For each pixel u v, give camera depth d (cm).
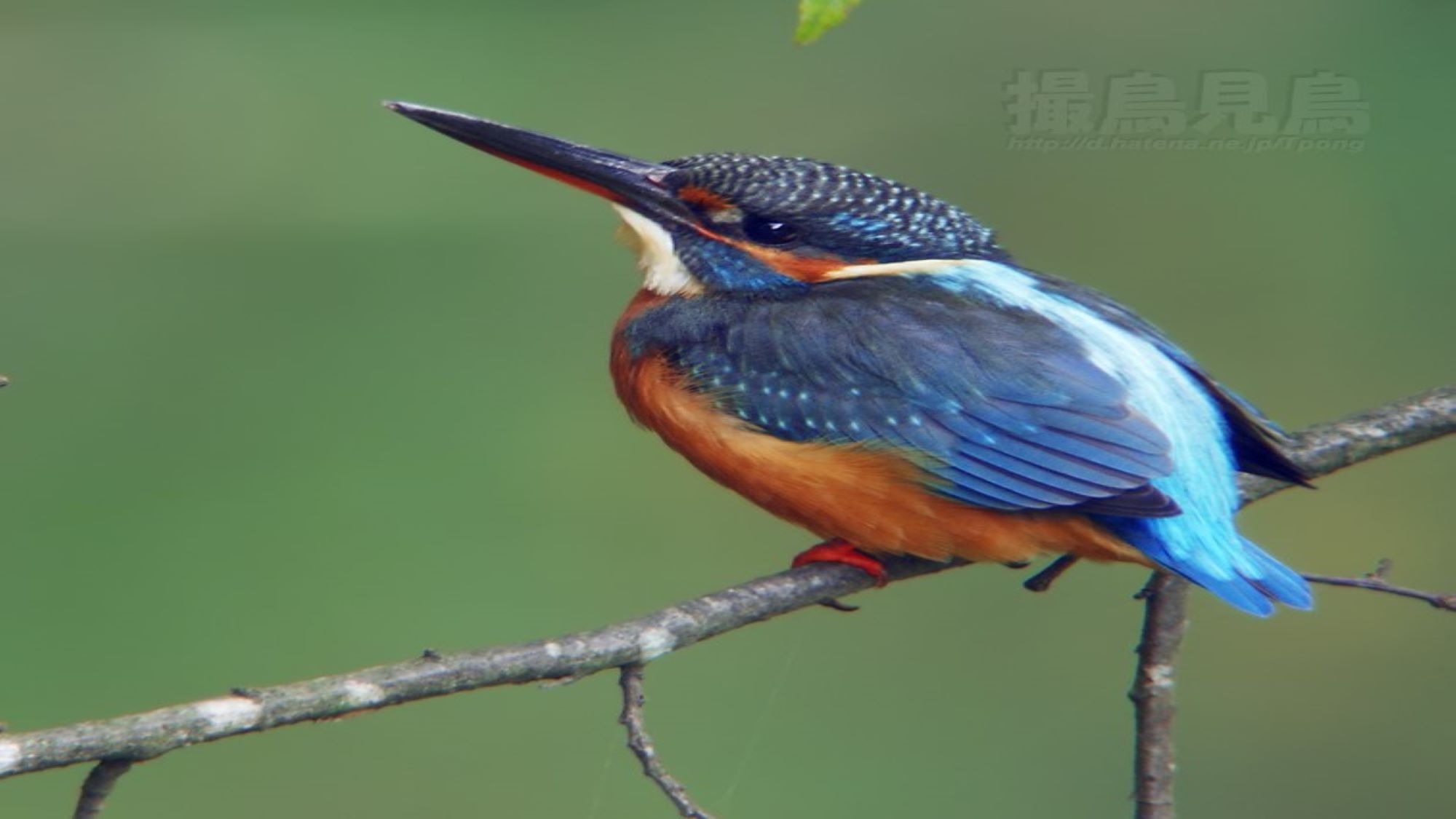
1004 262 812
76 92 1538
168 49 1520
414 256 1458
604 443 1324
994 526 726
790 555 1245
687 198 802
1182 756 1139
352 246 1440
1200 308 1379
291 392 1327
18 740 498
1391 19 1447
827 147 1456
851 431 730
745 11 1590
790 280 793
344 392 1320
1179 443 714
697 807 575
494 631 1165
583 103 1528
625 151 1455
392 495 1262
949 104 1477
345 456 1292
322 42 1522
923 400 725
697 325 775
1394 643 1208
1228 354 1370
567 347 1388
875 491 729
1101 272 1424
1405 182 1417
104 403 1298
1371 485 1301
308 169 1497
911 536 736
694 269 801
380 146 1511
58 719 1088
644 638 594
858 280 782
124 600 1158
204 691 1106
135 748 509
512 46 1529
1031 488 707
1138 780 718
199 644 1136
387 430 1316
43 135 1511
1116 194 1448
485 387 1354
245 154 1516
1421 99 1406
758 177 793
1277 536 1270
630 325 802
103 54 1562
